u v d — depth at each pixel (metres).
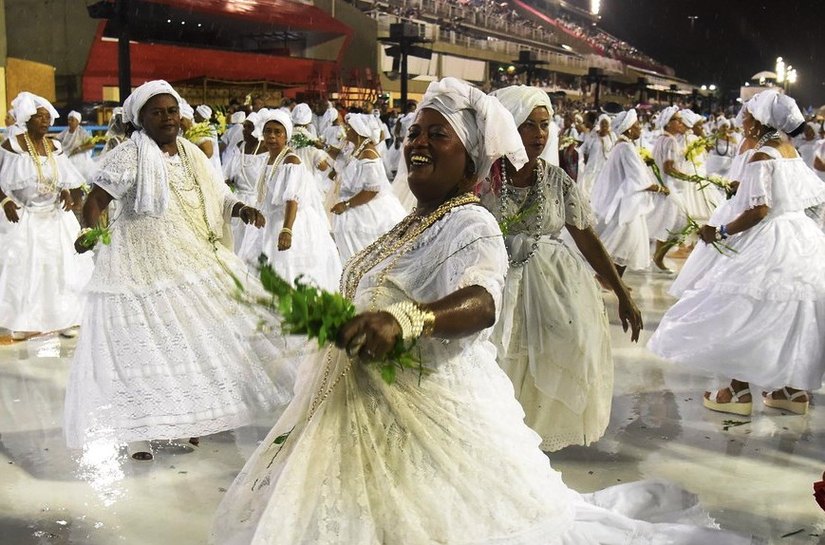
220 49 25.70
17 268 6.78
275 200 6.90
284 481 2.36
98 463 4.60
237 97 24.59
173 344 4.52
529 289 4.32
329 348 2.56
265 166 7.05
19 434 4.98
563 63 42.72
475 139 2.54
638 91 48.00
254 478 2.65
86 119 19.67
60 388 5.78
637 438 5.02
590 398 4.34
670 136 10.73
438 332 2.22
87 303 4.57
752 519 4.00
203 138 8.81
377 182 7.96
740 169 5.56
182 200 4.71
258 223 4.89
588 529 2.99
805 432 5.14
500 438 2.49
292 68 26.97
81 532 3.85
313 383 2.60
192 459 4.66
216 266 4.73
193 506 4.10
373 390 2.45
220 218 4.89
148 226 4.61
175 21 25.69
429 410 2.44
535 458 2.57
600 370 4.39
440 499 2.36
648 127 23.42
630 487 3.80
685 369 6.39
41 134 6.85
